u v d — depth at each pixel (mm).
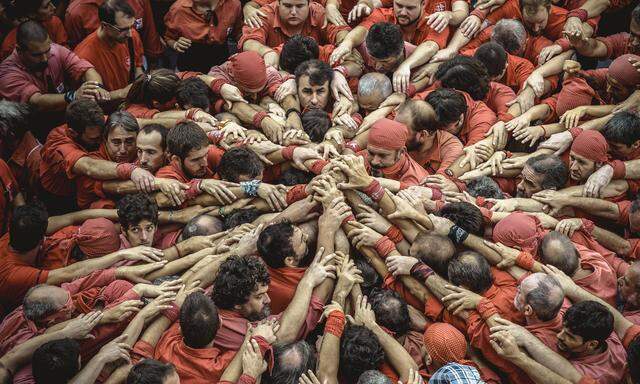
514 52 6309
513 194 5531
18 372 4262
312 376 4133
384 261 4750
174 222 5156
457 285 4508
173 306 4492
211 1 6523
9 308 4898
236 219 4988
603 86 6180
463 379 3967
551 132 5730
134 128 5375
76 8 6652
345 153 5504
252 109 5762
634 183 5398
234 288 4309
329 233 4762
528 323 4414
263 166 5391
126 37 6199
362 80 5863
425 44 6203
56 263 4945
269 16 6609
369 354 4160
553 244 4676
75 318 4410
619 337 4449
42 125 6258
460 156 5512
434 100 5570
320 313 4480
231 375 4125
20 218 4773
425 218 4805
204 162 5270
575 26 6227
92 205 5383
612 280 4719
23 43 5922
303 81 5754
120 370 4199
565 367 4211
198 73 6262
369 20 6426
